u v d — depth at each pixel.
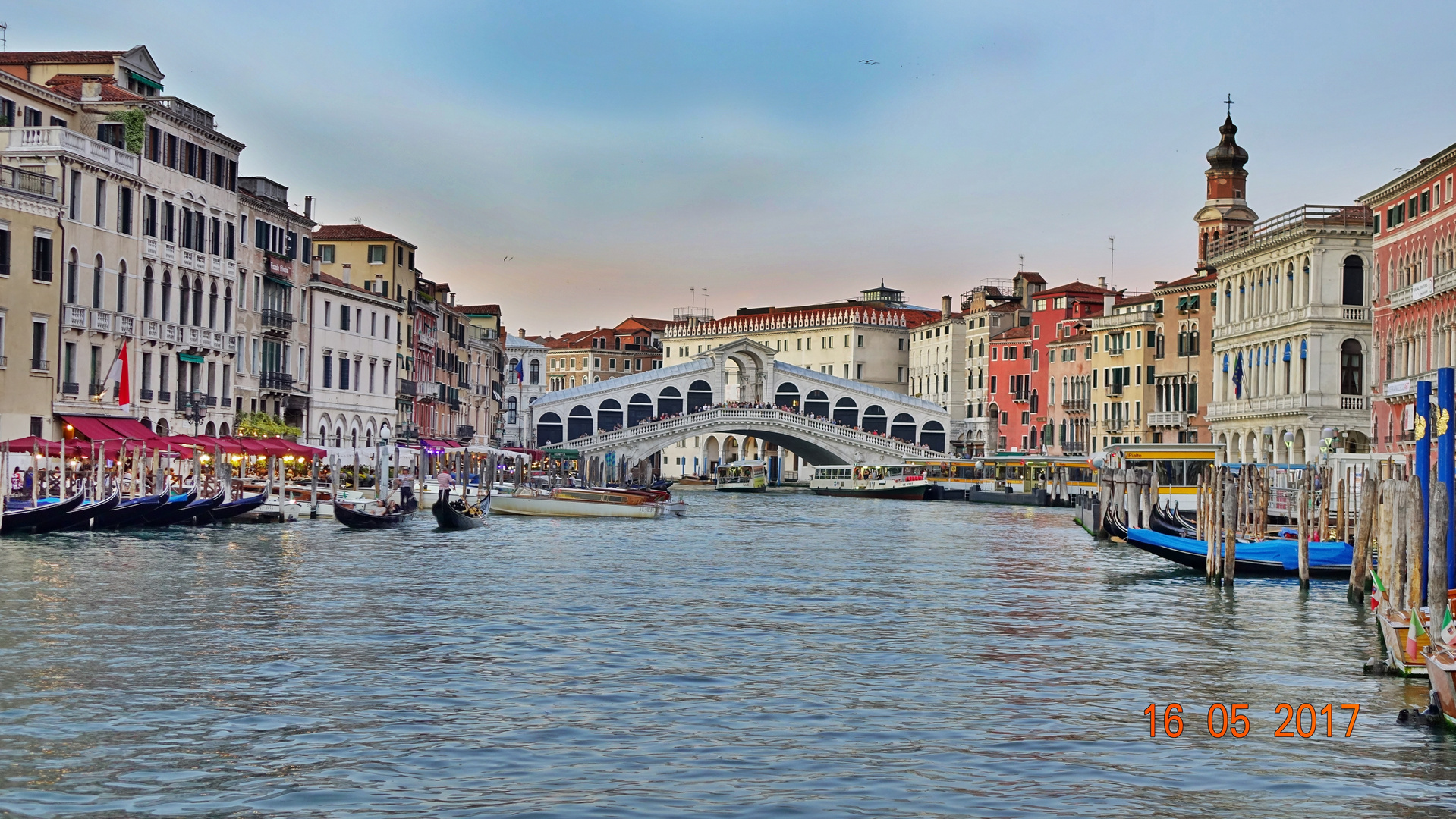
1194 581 41.88
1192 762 19.17
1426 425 28.69
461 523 59.91
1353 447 77.88
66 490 53.41
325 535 53.56
